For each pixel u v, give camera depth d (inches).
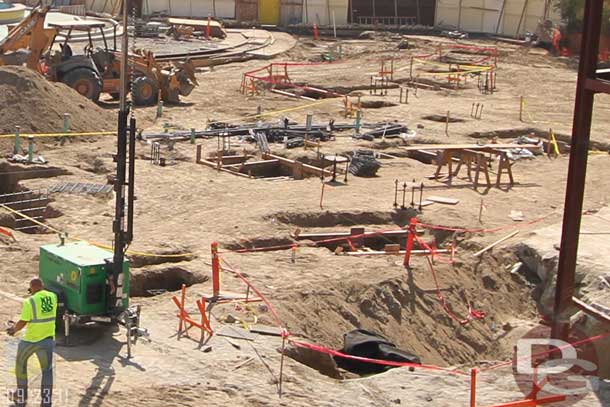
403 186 1300.4
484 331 957.2
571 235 817.5
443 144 1587.1
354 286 943.7
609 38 1159.6
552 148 1581.0
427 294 970.7
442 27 3319.4
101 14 3046.3
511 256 1058.1
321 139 1583.4
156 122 1694.1
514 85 2282.2
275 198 1228.5
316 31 3070.9
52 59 1779.0
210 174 1342.3
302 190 1274.6
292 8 3280.0
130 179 740.7
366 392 716.0
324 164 1433.3
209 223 1113.4
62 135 1483.8
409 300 957.2
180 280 960.9
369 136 1601.9
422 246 1047.6
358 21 3299.7
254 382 715.4
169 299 877.2
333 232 1117.1
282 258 1014.4
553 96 2148.1
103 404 658.2
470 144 1514.5
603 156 1556.3
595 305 906.7
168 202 1196.5
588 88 784.9
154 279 955.3
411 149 1430.9
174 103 1870.1
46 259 778.8
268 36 2955.2
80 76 1756.9
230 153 1457.9
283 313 861.2
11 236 1021.2
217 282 877.8
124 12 717.3
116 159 799.7
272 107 1881.2
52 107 1530.5
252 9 3257.9
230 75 2274.9
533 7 3152.1
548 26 2942.9
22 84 1528.1
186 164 1389.0
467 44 2962.6
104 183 1262.3
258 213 1149.7
